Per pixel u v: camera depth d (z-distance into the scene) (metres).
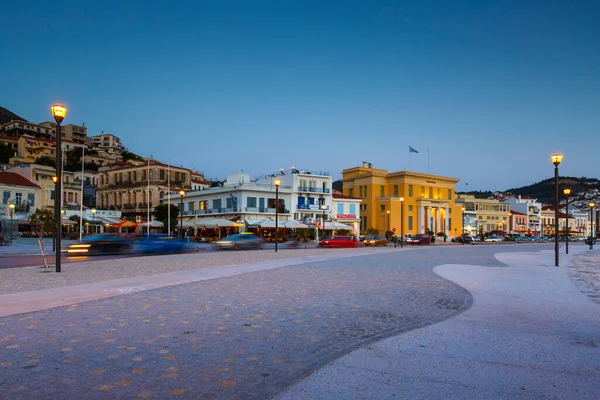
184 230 70.62
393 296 11.68
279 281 14.42
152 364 5.86
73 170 118.69
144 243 30.69
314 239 66.69
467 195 110.38
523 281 15.05
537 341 7.13
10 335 7.13
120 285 12.78
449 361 6.08
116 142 170.88
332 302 10.65
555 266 21.55
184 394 4.89
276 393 4.94
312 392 4.96
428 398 4.80
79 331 7.45
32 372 5.49
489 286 13.73
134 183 85.75
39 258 25.58
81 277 14.80
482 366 5.87
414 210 86.19
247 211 65.44
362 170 90.88
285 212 69.56
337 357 6.27
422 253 33.91
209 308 9.61
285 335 7.46
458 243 75.25
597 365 5.93
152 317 8.62
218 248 38.47
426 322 8.59
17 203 65.75
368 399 4.77
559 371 5.69
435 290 12.82
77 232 59.28
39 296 10.76
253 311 9.39
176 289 12.27
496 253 34.84
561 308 10.02
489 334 7.59
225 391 4.99
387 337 7.42
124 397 4.79
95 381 5.23
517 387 5.13
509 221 114.94
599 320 8.73
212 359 6.11
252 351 6.51
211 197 72.44
